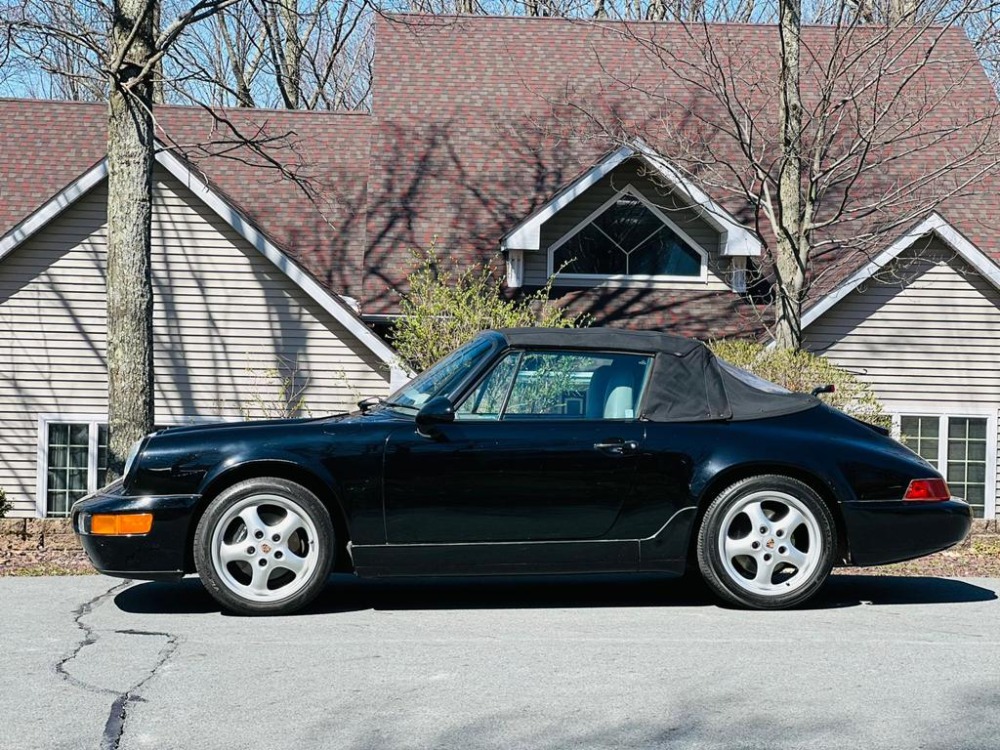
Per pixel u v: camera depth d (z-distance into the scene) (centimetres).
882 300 1706
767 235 1773
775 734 446
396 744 433
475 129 1964
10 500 1736
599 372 697
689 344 711
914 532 693
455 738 440
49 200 1688
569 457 674
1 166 1925
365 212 1917
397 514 668
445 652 572
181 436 683
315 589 670
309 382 1742
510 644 590
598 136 1695
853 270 1631
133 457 681
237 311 1738
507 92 2033
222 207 1708
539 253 1769
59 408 1739
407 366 1509
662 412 689
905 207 1702
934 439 1714
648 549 680
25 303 1730
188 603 709
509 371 694
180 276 1733
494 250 1780
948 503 703
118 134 1207
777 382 1298
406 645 587
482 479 670
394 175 1889
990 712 475
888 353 1708
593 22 2012
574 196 1694
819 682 518
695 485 677
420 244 1789
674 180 1634
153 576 667
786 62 1459
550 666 545
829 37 2034
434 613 678
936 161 1839
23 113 2034
